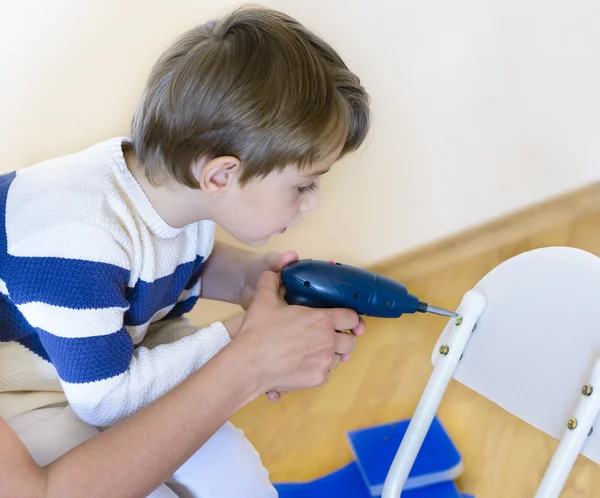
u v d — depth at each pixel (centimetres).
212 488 71
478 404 118
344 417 119
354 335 74
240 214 66
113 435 58
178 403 59
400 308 71
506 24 108
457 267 140
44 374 72
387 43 107
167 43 95
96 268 60
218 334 70
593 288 59
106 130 101
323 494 106
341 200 125
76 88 96
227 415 62
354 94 62
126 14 92
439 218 133
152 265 67
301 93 58
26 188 63
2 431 55
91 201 62
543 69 114
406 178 125
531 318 64
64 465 56
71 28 91
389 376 125
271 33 59
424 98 115
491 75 114
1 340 68
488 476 106
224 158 60
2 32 88
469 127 120
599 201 134
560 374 61
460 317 70
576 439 59
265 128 58
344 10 103
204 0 95
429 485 104
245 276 86
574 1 105
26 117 96
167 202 67
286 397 123
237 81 57
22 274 60
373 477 106
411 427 72
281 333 65
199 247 80
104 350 61
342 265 73
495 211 134
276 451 114
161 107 61
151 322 83
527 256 65
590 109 119
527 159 127
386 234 133
